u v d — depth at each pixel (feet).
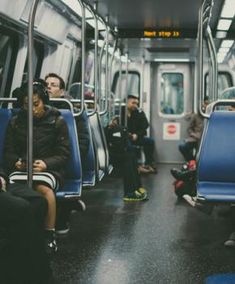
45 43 26.16
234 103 14.61
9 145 15.25
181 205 23.66
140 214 21.44
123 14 27.61
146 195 25.12
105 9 26.48
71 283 12.39
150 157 37.42
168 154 43.91
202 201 14.19
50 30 24.90
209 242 16.70
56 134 15.28
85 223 19.54
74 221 19.90
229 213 20.79
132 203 24.17
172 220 20.25
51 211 14.28
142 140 37.37
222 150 14.49
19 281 10.90
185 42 32.73
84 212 21.81
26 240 10.90
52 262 14.16
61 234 17.66
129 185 24.82
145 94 43.19
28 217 11.02
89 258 14.65
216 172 14.57
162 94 43.68
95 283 12.44
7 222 10.93
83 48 16.51
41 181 14.14
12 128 15.26
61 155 15.08
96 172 17.89
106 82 20.93
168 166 41.39
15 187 12.53
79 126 17.49
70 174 15.96
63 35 27.48
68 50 29.84
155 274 13.23
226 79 42.68
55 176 14.61
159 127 43.86
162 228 18.78
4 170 15.14
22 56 22.82
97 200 24.98
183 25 30.50
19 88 16.53
